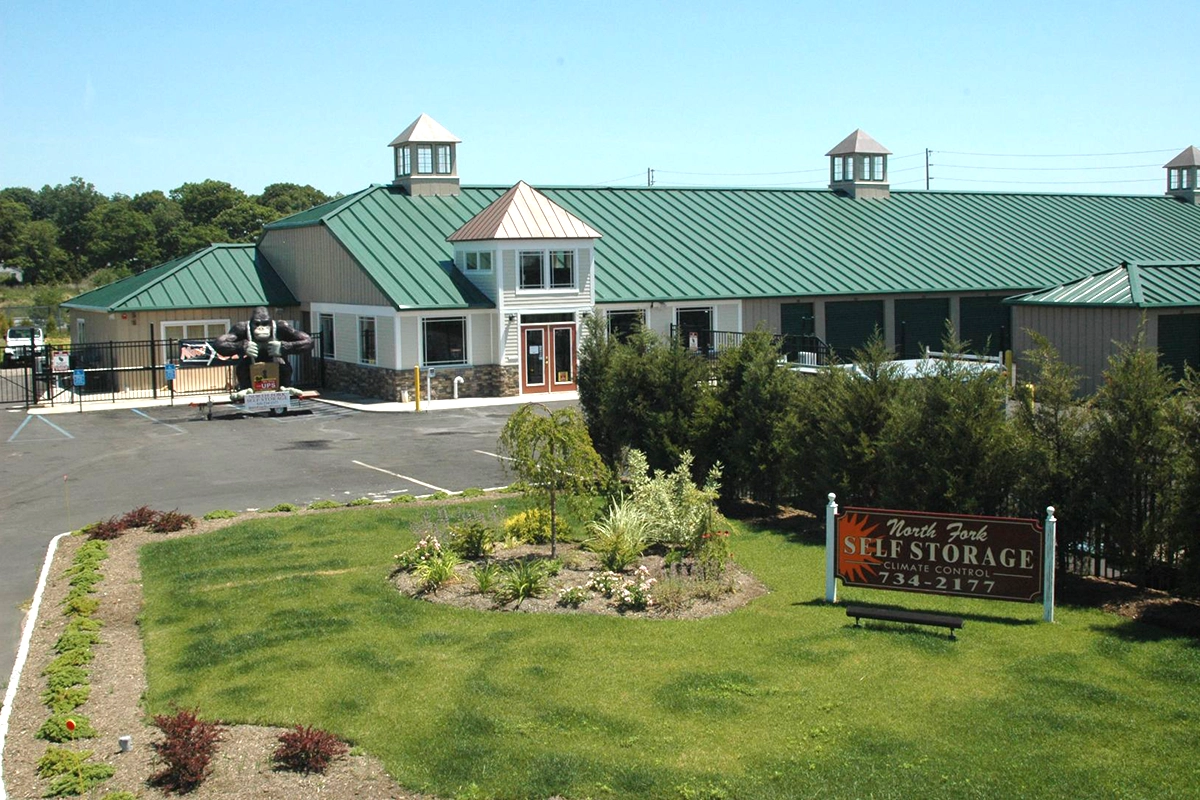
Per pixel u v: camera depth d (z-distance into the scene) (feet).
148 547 54.80
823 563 50.31
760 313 137.28
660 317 132.16
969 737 29.89
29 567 53.62
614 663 36.63
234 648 39.42
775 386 61.87
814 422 58.44
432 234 134.31
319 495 69.92
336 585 47.11
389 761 30.27
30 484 75.31
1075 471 44.55
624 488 59.26
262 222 376.89
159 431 100.83
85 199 501.56
